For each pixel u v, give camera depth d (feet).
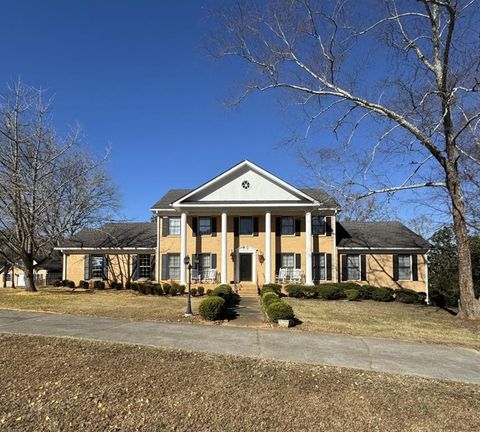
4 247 94.84
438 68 54.03
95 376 26.84
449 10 47.37
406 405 23.07
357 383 25.86
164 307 59.11
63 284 99.96
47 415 22.08
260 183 92.38
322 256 94.48
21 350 31.99
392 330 45.52
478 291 93.91
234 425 20.95
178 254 96.22
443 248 112.68
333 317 54.54
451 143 56.13
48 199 80.07
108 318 47.34
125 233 105.19
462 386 25.84
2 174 75.61
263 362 29.19
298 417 21.68
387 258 94.22
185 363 28.94
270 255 91.09
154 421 21.42
